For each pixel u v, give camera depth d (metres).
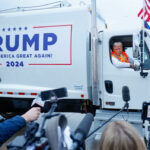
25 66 3.98
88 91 3.71
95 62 3.51
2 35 4.14
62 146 0.87
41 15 3.89
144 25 3.37
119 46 3.55
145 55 3.42
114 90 3.55
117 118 3.46
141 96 3.42
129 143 0.79
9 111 4.36
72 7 3.77
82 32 3.65
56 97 1.04
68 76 3.72
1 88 4.09
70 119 5.02
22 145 0.85
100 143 0.87
